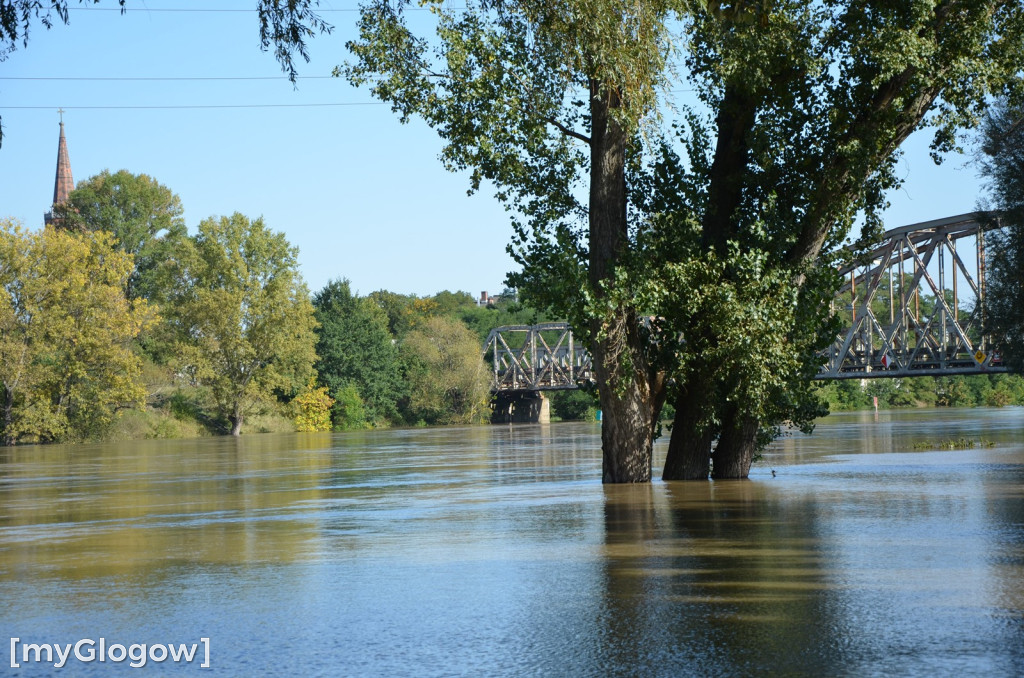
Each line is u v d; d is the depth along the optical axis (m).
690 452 22.86
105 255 80.50
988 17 19.56
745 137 21.05
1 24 13.70
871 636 7.22
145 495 23.30
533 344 109.19
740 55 19.28
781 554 11.06
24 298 76.62
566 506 17.48
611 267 20.47
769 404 21.66
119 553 12.74
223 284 95.00
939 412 96.38
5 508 20.36
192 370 95.88
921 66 19.23
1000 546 11.28
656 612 8.21
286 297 94.44
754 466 27.27
